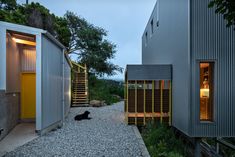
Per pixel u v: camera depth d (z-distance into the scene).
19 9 17.84
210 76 7.55
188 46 7.43
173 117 9.45
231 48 7.41
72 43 26.25
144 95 9.93
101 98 20.19
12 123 8.19
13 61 8.34
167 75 9.73
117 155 5.62
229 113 7.34
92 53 25.52
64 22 25.30
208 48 7.36
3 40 6.99
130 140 7.12
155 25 14.18
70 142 6.73
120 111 14.62
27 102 9.79
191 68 7.36
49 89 8.05
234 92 7.38
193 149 7.81
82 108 16.41
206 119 7.58
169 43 10.27
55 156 5.43
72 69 21.16
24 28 7.17
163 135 7.89
